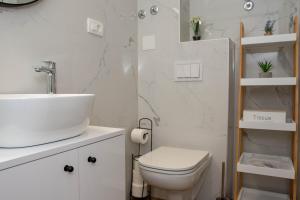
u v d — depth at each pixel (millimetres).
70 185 747
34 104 659
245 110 1497
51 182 679
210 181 1706
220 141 1670
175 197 1497
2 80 936
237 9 1741
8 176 563
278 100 1641
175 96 1813
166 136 1861
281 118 1413
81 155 792
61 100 733
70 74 1261
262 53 1667
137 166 1792
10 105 624
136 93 1924
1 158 575
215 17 1818
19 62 1000
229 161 1730
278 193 1640
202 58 1704
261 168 1397
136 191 1789
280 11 1623
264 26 1664
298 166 1537
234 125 1794
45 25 1115
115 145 973
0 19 928
